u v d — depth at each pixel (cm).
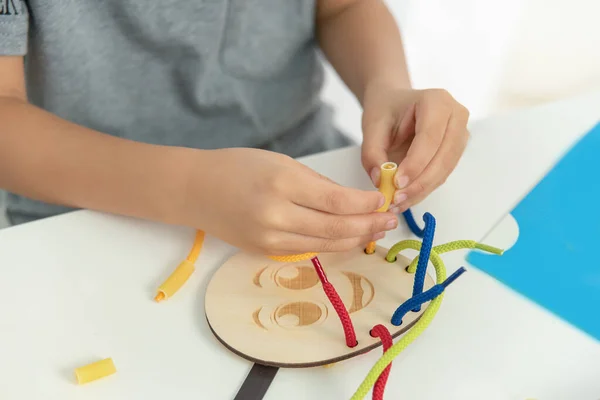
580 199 49
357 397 31
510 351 36
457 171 53
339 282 40
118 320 39
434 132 48
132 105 68
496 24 119
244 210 41
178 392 34
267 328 37
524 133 58
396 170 43
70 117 66
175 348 37
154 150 47
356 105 103
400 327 36
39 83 66
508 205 49
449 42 118
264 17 69
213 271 43
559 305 39
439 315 38
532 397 33
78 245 45
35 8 58
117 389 34
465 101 125
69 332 38
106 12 63
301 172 41
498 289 40
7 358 36
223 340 36
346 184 51
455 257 43
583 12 118
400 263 41
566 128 59
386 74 61
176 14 64
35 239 46
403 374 34
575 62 124
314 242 40
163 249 45
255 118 74
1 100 54
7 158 50
